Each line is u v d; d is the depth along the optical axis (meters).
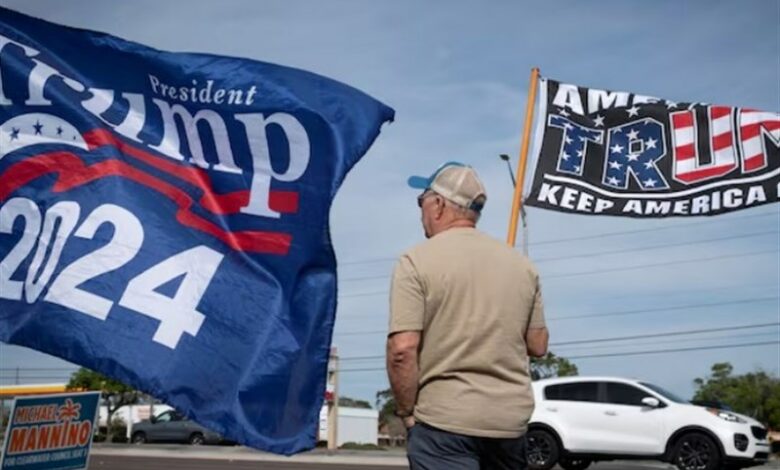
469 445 3.88
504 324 3.96
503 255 4.05
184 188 5.14
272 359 4.95
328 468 23.89
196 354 4.92
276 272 5.09
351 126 5.20
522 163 8.69
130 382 4.83
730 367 50.94
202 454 32.72
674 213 9.62
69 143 5.15
